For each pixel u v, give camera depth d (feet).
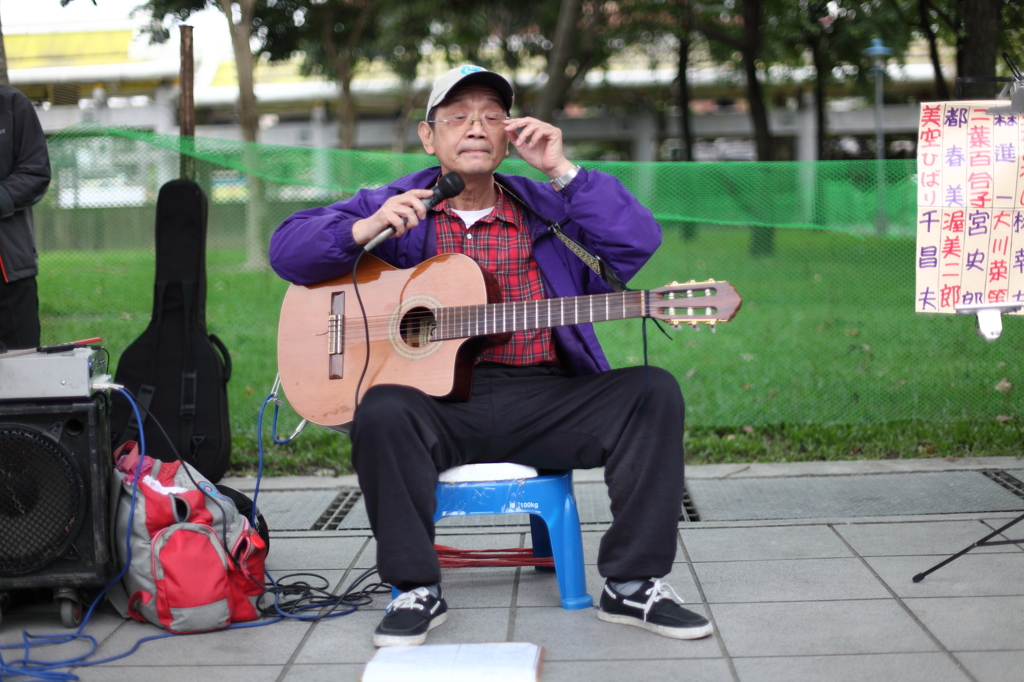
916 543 9.93
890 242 21.38
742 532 10.55
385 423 7.81
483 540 10.67
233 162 14.65
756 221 15.47
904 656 7.34
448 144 8.71
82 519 8.23
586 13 47.32
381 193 9.26
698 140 89.45
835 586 8.84
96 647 7.96
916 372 16.38
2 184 11.17
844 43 41.60
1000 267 10.20
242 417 15.72
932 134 10.30
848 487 12.12
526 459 8.59
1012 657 7.25
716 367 18.15
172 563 8.19
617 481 8.07
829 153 72.13
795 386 16.48
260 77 79.41
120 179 16.88
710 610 8.40
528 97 73.87
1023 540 8.57
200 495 8.56
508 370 8.82
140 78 63.93
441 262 8.59
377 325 8.72
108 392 8.67
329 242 8.59
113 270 17.44
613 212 8.47
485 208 9.10
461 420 8.46
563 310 7.98
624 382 8.14
